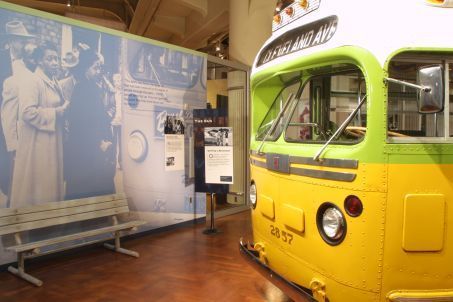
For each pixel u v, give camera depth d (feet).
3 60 14.49
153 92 20.15
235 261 16.20
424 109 7.19
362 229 7.69
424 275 7.69
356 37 8.02
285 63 10.29
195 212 22.65
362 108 9.68
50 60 15.89
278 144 10.91
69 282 13.89
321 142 9.37
